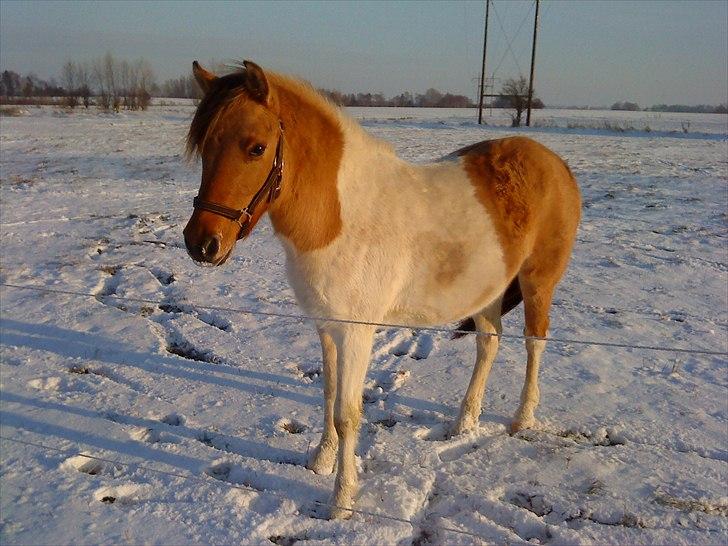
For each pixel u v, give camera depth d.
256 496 3.39
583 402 4.49
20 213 10.10
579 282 7.20
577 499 3.44
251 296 6.57
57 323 5.66
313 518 3.24
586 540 3.09
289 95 3.06
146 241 8.69
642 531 3.18
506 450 3.91
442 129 32.25
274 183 2.92
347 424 3.24
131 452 3.75
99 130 25.59
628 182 14.15
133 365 4.95
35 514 3.15
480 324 4.15
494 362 5.13
